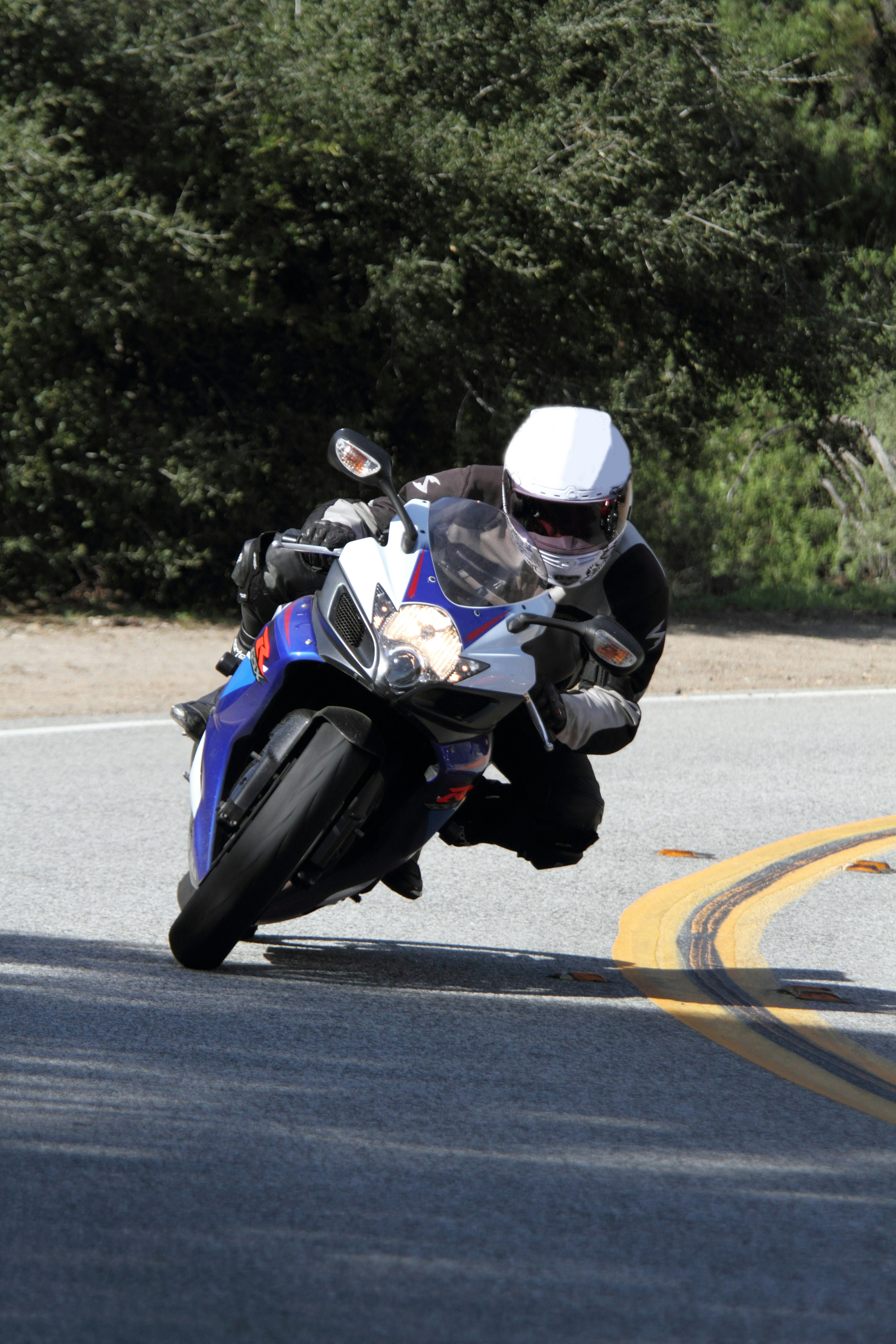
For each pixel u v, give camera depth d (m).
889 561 101.75
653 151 73.44
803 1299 11.26
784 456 104.88
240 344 71.25
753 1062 17.73
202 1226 11.84
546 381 76.06
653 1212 12.74
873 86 125.44
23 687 48.03
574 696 19.61
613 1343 10.38
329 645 18.33
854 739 45.53
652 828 32.50
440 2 70.06
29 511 68.56
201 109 65.62
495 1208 12.58
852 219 118.62
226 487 68.50
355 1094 15.21
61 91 64.56
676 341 79.06
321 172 67.50
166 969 19.61
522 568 19.14
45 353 65.94
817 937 24.59
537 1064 16.83
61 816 30.20
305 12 69.69
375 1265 11.34
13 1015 17.05
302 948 21.62
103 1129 13.74
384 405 74.19
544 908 25.30
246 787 18.30
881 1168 14.34
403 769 18.61
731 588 90.88
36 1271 10.93
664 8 76.06
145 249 63.38
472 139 68.81
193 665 54.19
